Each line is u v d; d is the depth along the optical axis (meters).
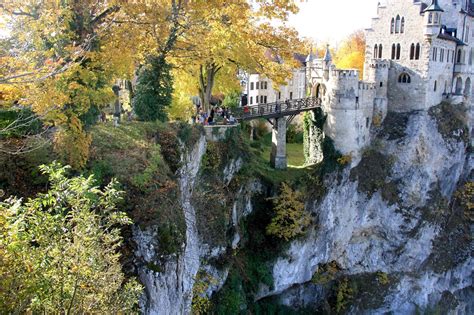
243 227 36.38
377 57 48.84
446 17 51.53
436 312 47.59
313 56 62.97
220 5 28.88
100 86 21.69
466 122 51.44
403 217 46.22
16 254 10.17
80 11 20.53
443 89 49.94
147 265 16.06
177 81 37.50
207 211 30.47
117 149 20.55
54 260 10.48
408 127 46.62
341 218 43.88
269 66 35.62
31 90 15.84
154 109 28.53
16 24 17.20
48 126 19.69
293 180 40.22
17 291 9.87
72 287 10.62
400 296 46.47
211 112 34.72
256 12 33.16
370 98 46.09
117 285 11.80
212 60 32.56
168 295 16.86
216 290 31.66
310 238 40.69
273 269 37.59
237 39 30.44
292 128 60.81
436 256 48.06
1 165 16.53
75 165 17.66
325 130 44.47
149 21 24.34
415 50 45.91
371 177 45.28
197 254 27.03
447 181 50.25
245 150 37.06
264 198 38.56
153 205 17.34
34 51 17.56
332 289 44.19
